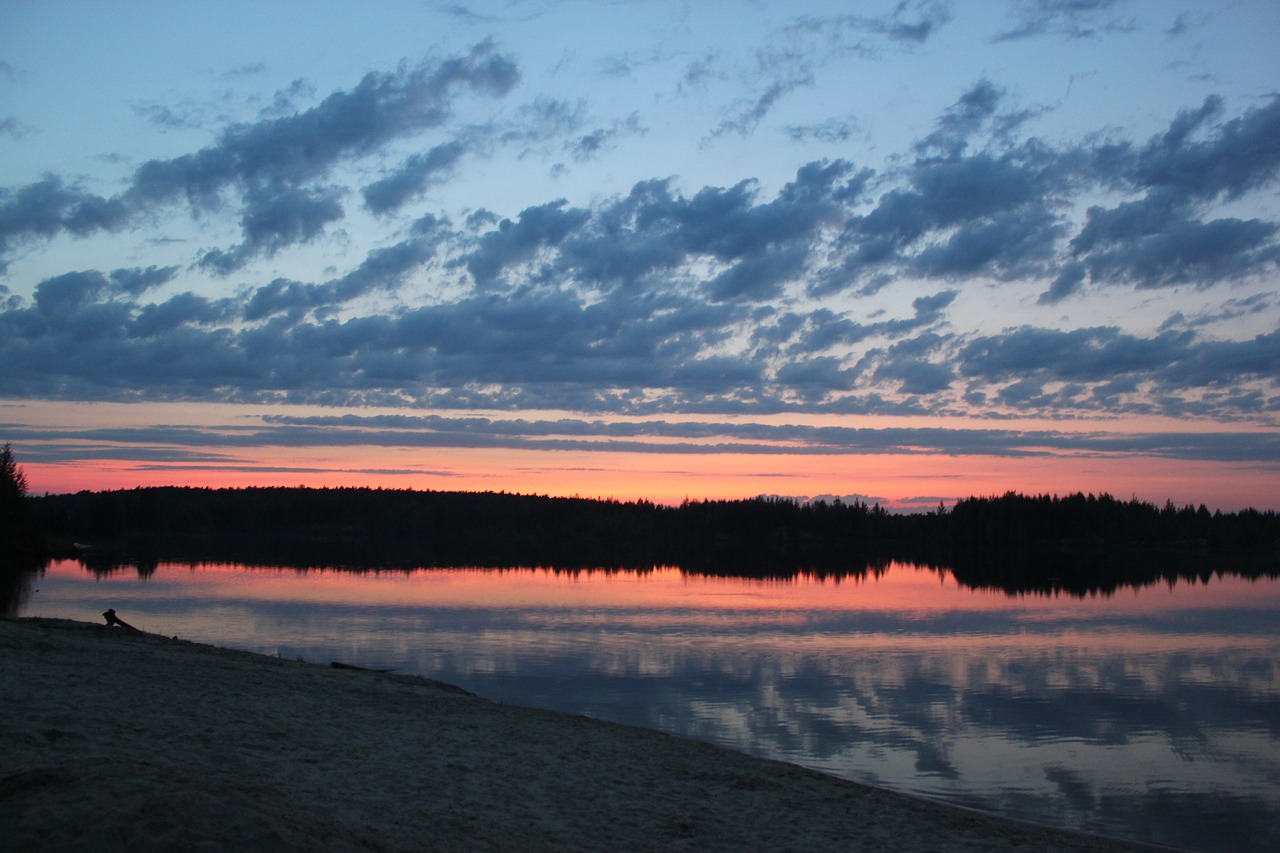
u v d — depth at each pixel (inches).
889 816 570.3
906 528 6732.3
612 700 1094.4
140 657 857.5
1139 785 786.2
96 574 2893.7
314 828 344.2
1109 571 4082.2
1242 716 1071.0
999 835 560.7
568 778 580.1
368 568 3523.6
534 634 1676.9
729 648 1539.1
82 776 339.3
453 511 7377.0
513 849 417.7
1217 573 3956.7
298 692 790.5
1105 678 1325.0
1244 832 668.7
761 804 564.7
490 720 768.3
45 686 633.6
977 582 3339.1
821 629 1822.1
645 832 478.9
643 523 7244.1
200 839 294.4
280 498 7377.0
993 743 922.1
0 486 3368.6
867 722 1000.9
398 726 689.6
